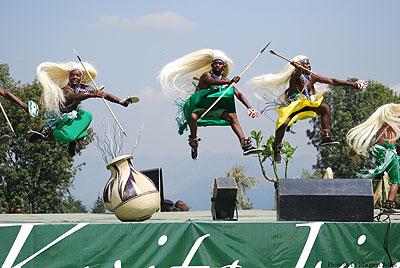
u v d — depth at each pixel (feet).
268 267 29.12
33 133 34.94
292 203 29.99
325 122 35.58
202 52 34.76
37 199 110.73
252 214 40.73
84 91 34.47
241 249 28.99
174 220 32.24
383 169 34.24
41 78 33.88
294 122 35.47
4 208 107.96
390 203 34.14
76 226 27.86
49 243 27.61
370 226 29.89
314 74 35.58
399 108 34.99
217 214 32.04
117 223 28.22
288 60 35.12
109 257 28.04
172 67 34.81
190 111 34.65
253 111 34.04
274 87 35.88
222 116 34.86
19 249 27.35
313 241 29.48
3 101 92.17
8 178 108.47
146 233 28.43
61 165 109.09
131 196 29.53
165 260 28.48
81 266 27.78
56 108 33.83
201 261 28.76
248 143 34.32
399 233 30.07
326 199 30.12
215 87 34.40
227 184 31.68
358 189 30.35
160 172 42.04
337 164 118.93
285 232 29.30
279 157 35.73
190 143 35.06
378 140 34.96
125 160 30.14
